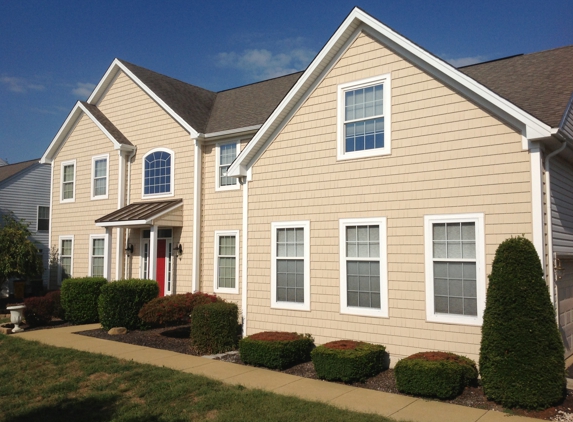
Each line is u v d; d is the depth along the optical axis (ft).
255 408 23.30
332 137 35.40
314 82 36.65
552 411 22.94
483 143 28.86
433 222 30.27
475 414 22.75
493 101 28.17
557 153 27.94
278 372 30.66
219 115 56.80
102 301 45.57
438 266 29.94
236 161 39.81
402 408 23.62
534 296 23.88
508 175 27.91
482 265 28.25
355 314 33.09
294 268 36.81
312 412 22.66
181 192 53.11
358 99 34.58
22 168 90.02
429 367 25.23
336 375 28.22
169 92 57.88
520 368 23.40
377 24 32.89
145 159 56.70
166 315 39.81
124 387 27.07
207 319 36.32
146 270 55.52
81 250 61.16
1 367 31.76
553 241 28.45
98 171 60.44
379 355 30.12
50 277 64.13
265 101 55.47
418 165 31.17
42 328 47.01
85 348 37.04
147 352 35.94
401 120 32.14
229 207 50.34
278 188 37.99
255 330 38.32
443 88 30.55
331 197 35.04
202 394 25.61
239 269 48.80
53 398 25.86
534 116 26.73
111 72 59.82
